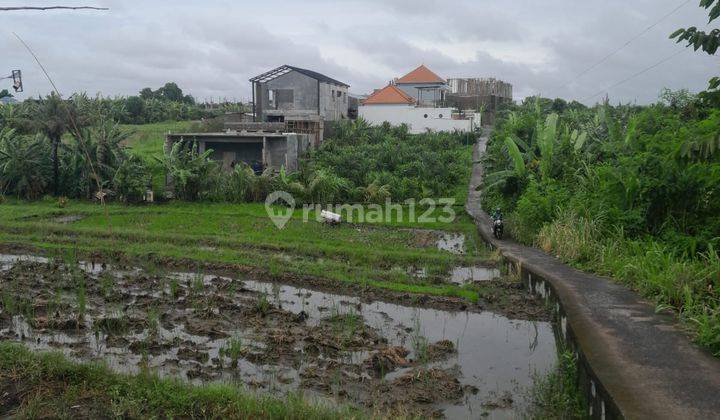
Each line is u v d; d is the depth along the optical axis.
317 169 28.30
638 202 14.24
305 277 13.70
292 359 8.81
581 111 37.91
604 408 6.38
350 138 37.94
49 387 7.26
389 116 46.62
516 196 22.09
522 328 10.65
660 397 6.17
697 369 6.99
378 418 6.61
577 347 8.06
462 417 7.07
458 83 64.31
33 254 16.34
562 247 14.75
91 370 7.53
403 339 9.91
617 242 13.45
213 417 6.55
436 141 39.84
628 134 17.91
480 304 12.01
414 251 17.00
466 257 16.12
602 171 15.52
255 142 31.88
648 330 8.54
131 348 9.16
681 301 9.57
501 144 26.91
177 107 54.94
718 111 9.77
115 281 13.53
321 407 6.79
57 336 9.70
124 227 20.52
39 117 25.97
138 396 6.95
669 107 21.62
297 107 40.47
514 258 14.80
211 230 20.09
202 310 11.08
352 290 12.94
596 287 11.32
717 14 6.39
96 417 6.64
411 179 28.23
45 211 23.00
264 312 11.05
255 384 7.84
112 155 26.55
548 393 7.71
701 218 12.90
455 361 8.94
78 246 16.84
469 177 32.34
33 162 26.05
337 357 8.96
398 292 12.64
